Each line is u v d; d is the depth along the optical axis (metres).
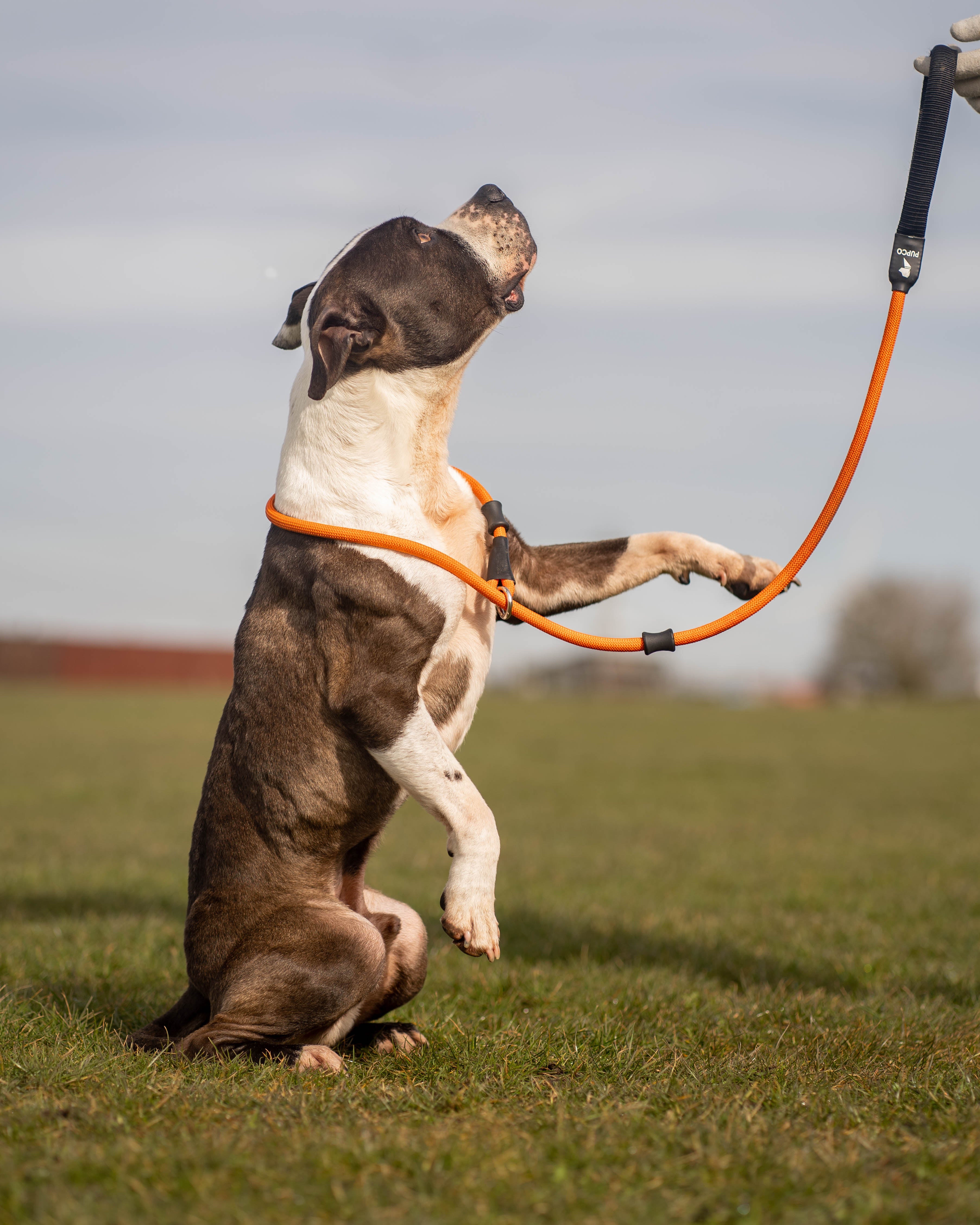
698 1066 3.47
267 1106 2.90
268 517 3.85
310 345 3.82
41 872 8.59
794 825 12.51
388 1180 2.36
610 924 6.62
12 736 24.25
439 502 3.89
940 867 9.34
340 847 3.77
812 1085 3.26
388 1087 3.21
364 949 3.59
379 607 3.58
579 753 23.22
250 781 3.73
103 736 24.86
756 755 23.16
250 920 3.66
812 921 6.72
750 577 4.07
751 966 5.50
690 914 7.07
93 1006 4.43
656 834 11.68
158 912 7.10
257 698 3.74
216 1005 3.68
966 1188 2.28
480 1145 2.56
